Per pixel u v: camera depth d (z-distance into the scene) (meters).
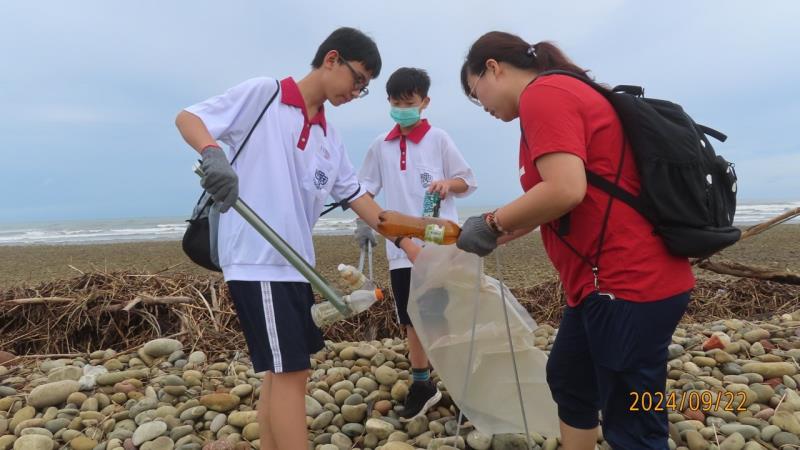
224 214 2.06
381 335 4.73
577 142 1.61
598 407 2.15
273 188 2.02
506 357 2.61
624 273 1.71
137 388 3.44
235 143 2.07
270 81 2.07
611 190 1.69
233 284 2.01
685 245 1.65
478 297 2.34
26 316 4.54
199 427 3.00
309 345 2.13
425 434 2.83
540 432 2.67
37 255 15.32
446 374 2.62
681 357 3.64
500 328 2.56
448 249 2.49
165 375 3.62
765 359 3.56
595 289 1.79
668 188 1.65
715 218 1.70
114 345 4.45
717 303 5.25
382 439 2.85
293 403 2.02
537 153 1.63
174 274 5.38
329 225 27.39
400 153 3.11
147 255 14.39
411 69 3.04
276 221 2.02
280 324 1.97
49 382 3.46
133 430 2.97
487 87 1.95
